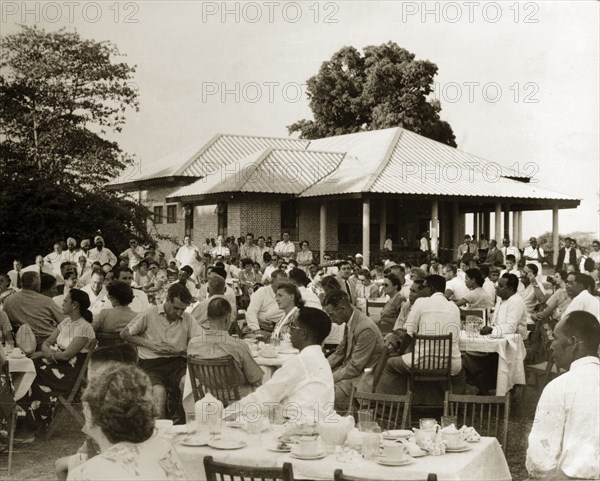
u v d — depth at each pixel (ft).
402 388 32.76
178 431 18.76
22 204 93.76
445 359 32.12
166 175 137.18
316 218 131.95
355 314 29.32
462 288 49.29
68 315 30.99
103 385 11.19
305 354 20.04
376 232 139.85
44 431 29.68
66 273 49.29
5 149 97.14
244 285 67.56
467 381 35.19
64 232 94.12
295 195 126.62
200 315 35.01
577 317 15.58
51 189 93.35
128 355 18.95
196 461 17.10
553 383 15.46
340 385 28.73
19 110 98.32
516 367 35.01
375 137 143.74
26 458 26.43
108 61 98.27
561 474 15.16
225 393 25.48
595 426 15.02
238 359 26.09
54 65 96.99
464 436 18.06
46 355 29.71
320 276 62.64
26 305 33.45
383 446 16.66
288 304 33.19
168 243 138.10
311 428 17.88
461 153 138.82
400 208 143.02
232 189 123.24
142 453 11.09
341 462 16.58
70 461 15.52
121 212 98.17
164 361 30.09
